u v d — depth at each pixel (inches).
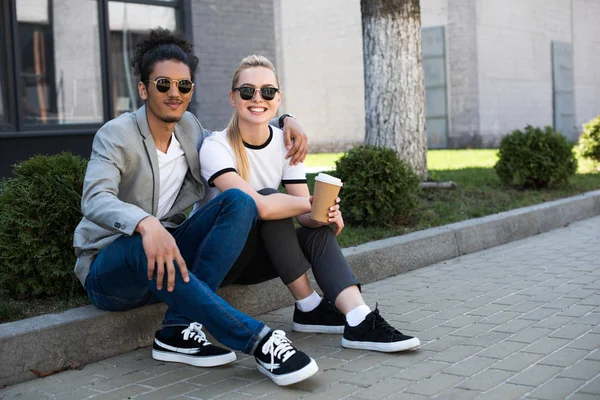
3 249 147.3
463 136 669.9
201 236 128.1
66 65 328.5
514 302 166.4
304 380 119.9
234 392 115.9
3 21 307.0
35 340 125.8
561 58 793.6
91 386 121.0
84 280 132.5
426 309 164.2
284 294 173.0
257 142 142.3
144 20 353.7
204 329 152.2
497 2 689.0
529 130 331.9
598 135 431.8
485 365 122.6
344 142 705.6
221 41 378.3
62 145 324.8
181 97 128.0
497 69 689.6
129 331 139.6
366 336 133.8
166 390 118.0
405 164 242.8
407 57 300.8
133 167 129.4
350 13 687.1
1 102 307.9
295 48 720.3
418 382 116.1
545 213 276.8
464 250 233.6
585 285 179.6
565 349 128.9
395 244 207.0
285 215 133.3
